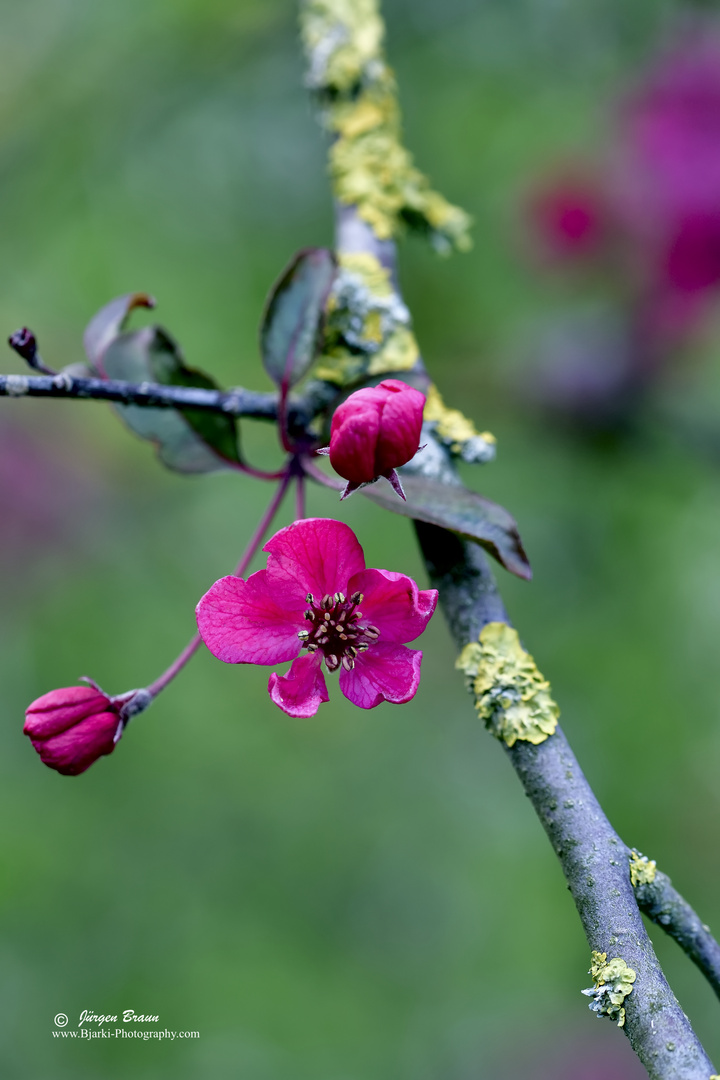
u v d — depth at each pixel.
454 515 1.93
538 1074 4.42
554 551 4.52
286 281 2.25
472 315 4.65
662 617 4.46
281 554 1.82
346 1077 4.57
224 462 2.36
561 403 4.52
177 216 4.81
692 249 4.40
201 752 4.93
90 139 4.88
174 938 4.79
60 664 4.87
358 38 2.95
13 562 4.85
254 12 4.76
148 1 4.82
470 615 1.94
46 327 4.79
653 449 4.54
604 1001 1.54
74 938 4.73
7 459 4.86
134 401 2.16
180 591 4.95
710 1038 4.29
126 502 4.98
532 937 4.62
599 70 4.75
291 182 4.79
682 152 4.40
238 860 4.91
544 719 1.81
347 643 1.83
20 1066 4.54
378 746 4.98
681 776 4.38
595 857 1.66
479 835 4.84
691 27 4.53
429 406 2.25
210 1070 4.61
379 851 4.92
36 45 5.02
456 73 4.77
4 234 4.87
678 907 1.65
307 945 4.81
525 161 4.68
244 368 4.52
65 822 4.79
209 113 4.89
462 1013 4.62
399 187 2.77
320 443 2.30
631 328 4.51
